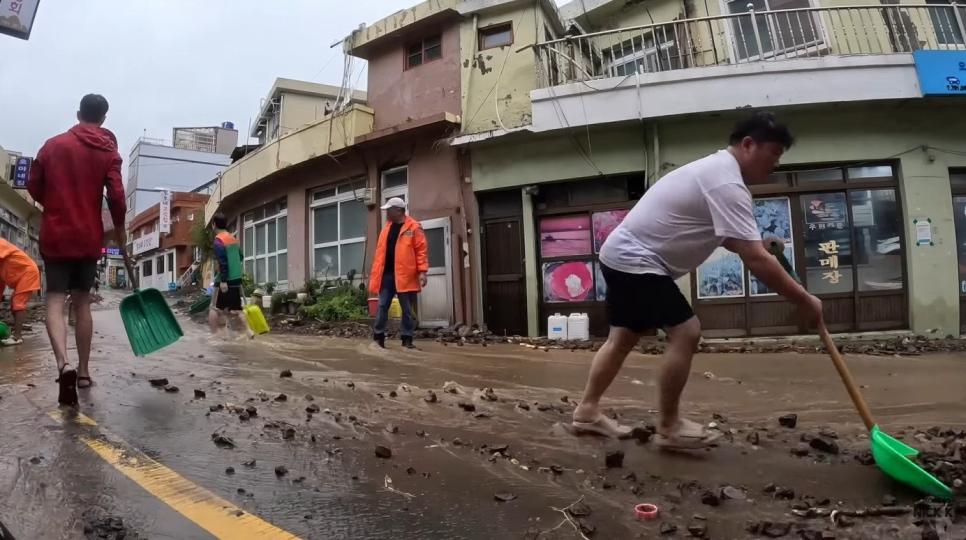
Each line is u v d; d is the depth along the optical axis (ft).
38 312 41.04
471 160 34.01
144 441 9.85
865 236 29.48
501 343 27.91
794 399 14.55
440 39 37.58
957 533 6.85
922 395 14.89
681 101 29.25
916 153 29.19
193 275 93.81
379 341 23.90
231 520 7.04
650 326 9.93
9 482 7.86
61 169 12.83
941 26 31.32
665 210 9.73
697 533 6.89
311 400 13.29
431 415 12.30
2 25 19.89
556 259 32.35
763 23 33.40
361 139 37.22
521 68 34.37
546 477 8.84
